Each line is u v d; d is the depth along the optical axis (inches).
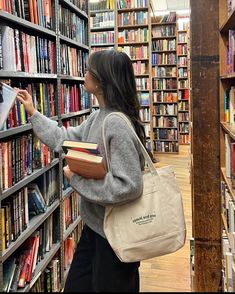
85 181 54.0
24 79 88.4
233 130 76.5
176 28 327.6
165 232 54.2
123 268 55.7
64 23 107.0
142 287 102.5
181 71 372.5
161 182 55.1
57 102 98.6
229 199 82.3
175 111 334.3
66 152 56.5
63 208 103.2
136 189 51.8
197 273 95.0
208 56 90.6
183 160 299.6
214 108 91.6
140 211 53.6
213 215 93.5
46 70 91.3
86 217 58.9
